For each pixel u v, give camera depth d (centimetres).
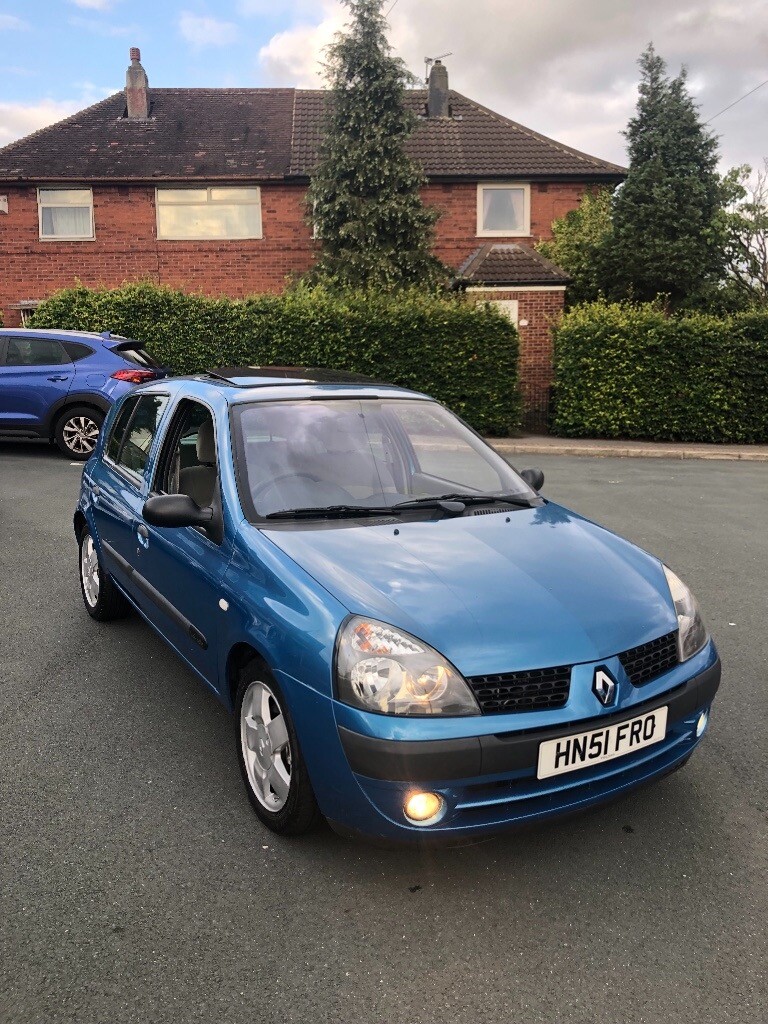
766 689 422
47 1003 214
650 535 773
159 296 1474
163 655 457
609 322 1544
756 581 621
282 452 352
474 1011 214
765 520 853
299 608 269
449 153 2142
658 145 2102
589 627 266
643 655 272
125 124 2220
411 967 229
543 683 250
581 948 238
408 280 1852
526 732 246
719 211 2139
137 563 416
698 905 257
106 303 1472
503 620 260
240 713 306
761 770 342
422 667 244
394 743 238
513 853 283
